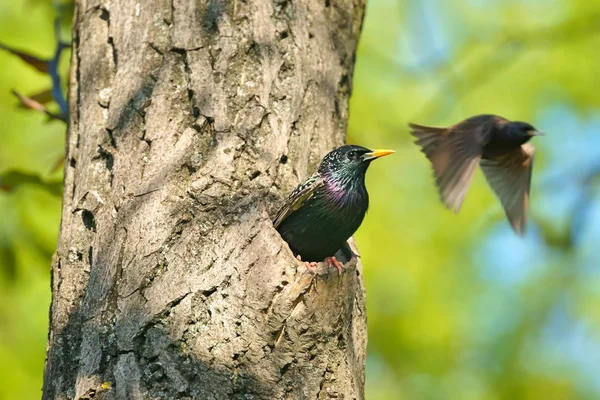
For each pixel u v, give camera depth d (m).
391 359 18.62
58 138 17.67
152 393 8.43
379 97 20.06
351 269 8.98
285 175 10.03
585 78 20.03
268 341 8.71
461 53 20.66
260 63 10.38
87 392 8.51
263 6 10.71
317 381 8.74
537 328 18.95
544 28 20.44
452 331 18.64
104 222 9.50
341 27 11.67
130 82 10.22
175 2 10.56
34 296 16.73
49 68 12.45
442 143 10.14
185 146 9.73
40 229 15.32
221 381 8.52
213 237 9.19
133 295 8.90
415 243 18.86
